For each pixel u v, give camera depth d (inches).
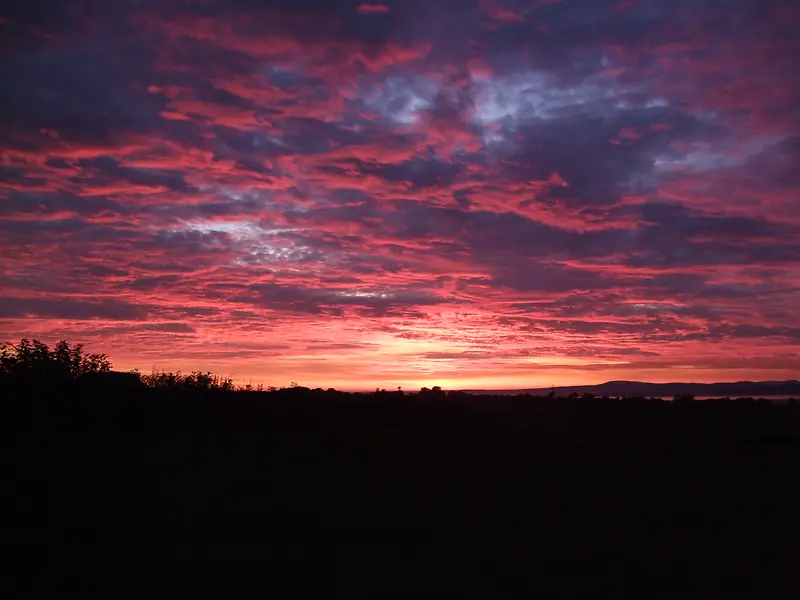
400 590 323.3
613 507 495.8
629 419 1299.2
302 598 310.8
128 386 1090.1
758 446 861.8
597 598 317.7
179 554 370.9
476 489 550.6
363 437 903.1
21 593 310.0
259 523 438.6
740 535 427.2
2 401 946.1
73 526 420.8
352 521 446.9
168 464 639.8
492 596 317.7
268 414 1095.0
